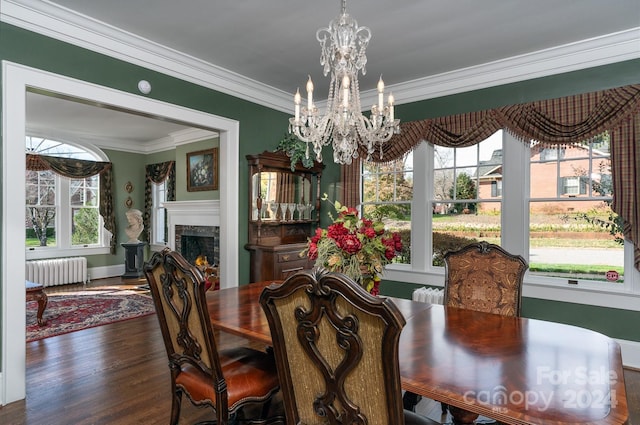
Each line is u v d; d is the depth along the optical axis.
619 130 2.95
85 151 7.01
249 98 4.12
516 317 2.04
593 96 3.04
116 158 7.37
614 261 3.14
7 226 2.43
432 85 3.92
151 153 7.69
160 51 3.22
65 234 6.72
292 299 1.20
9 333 2.44
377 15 2.64
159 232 7.70
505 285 2.33
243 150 4.08
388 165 4.48
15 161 2.47
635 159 2.89
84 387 2.68
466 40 3.04
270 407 2.47
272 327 1.27
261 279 4.01
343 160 2.56
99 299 5.34
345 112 2.20
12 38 2.47
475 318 2.02
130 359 3.20
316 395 1.24
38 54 2.58
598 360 1.43
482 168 3.80
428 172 4.08
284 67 3.66
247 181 4.14
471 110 3.73
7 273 2.43
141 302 5.17
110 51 2.95
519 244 3.50
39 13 2.55
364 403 1.11
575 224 3.31
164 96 3.32
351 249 1.82
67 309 4.79
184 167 6.45
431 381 1.25
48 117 5.54
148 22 2.79
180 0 2.49
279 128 4.54
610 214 3.16
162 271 1.82
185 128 6.21
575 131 3.11
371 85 4.16
